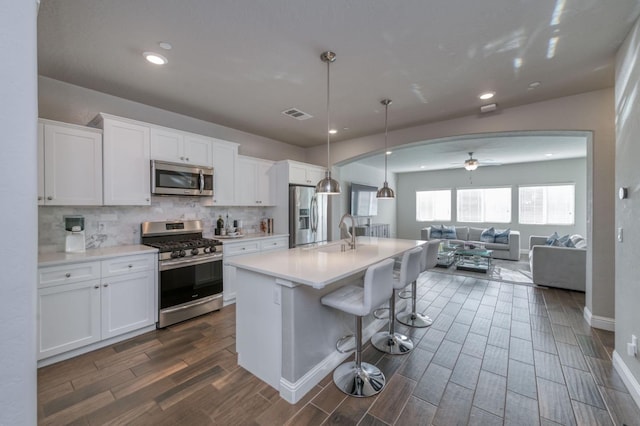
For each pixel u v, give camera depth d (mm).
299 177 4594
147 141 2984
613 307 2830
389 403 1808
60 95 2674
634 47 1865
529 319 3121
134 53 2191
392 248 2947
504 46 2096
